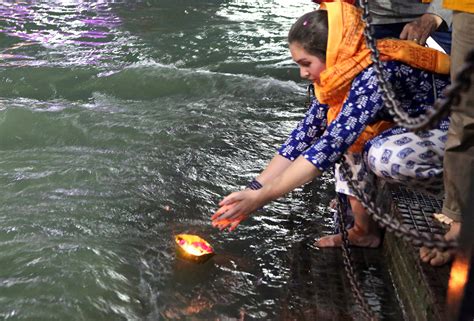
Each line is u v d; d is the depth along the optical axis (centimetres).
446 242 213
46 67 704
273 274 349
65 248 367
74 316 315
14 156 489
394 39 321
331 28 304
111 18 956
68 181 449
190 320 314
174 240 381
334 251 367
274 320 313
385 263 355
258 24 924
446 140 311
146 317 316
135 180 453
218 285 339
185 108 600
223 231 391
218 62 748
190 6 1038
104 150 502
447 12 359
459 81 178
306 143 354
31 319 311
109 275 345
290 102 623
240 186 452
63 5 1035
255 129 552
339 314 314
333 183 454
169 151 503
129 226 396
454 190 290
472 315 204
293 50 317
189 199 431
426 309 288
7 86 653
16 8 1008
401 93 315
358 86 302
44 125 543
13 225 390
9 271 346
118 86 657
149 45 810
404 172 322
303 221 404
